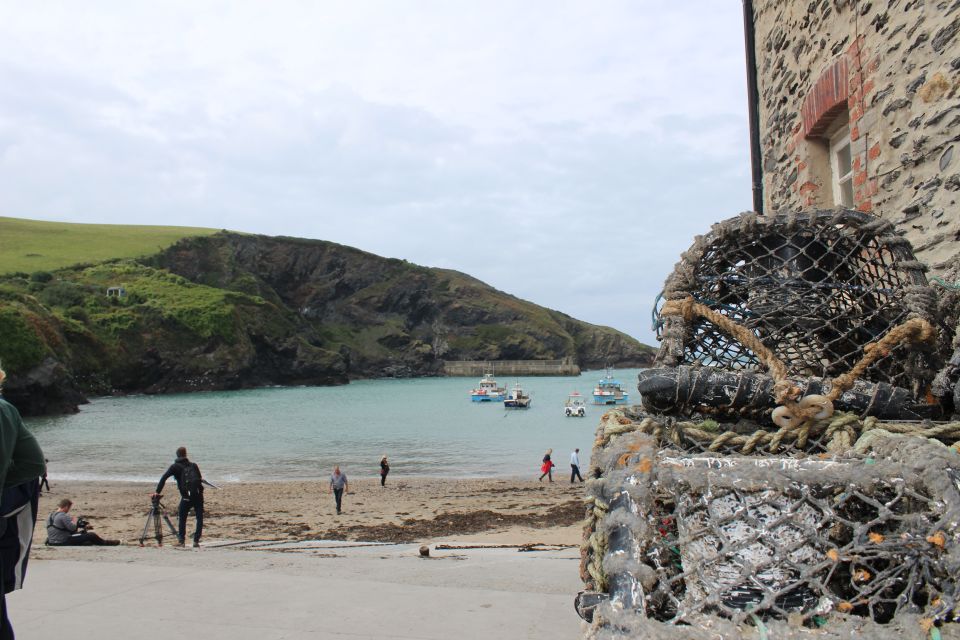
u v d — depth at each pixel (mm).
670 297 3129
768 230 3316
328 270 168125
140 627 3477
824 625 1819
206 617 3652
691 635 1620
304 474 33625
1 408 2562
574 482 28906
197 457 41344
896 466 1957
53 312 99062
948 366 2787
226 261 144875
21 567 2705
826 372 3141
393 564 6039
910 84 4883
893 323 3102
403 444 49125
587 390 122688
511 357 183250
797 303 3230
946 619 1721
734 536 2312
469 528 16750
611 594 1828
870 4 5457
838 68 6035
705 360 3338
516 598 4059
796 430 2578
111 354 101250
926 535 1851
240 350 117875
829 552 1924
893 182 5133
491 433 56875
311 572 5238
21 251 127438
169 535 15453
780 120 7824
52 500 23422
